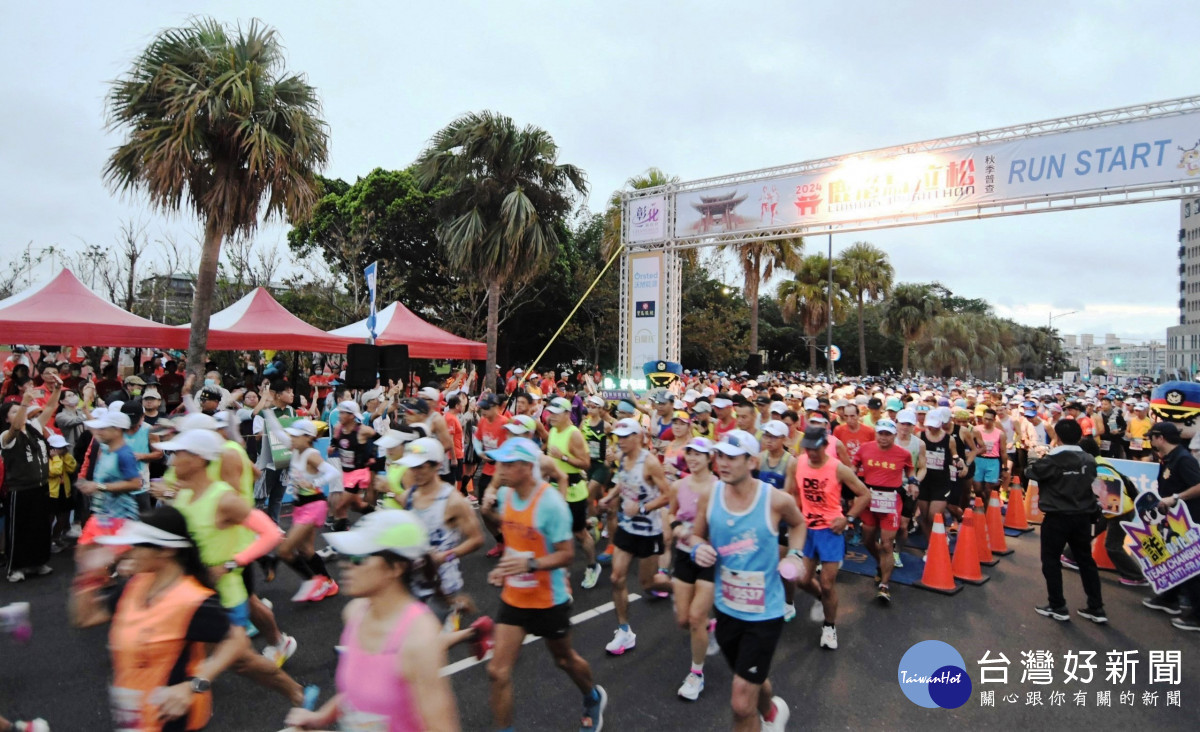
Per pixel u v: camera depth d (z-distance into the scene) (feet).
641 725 13.39
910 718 13.94
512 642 11.63
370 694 7.02
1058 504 19.62
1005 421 38.68
